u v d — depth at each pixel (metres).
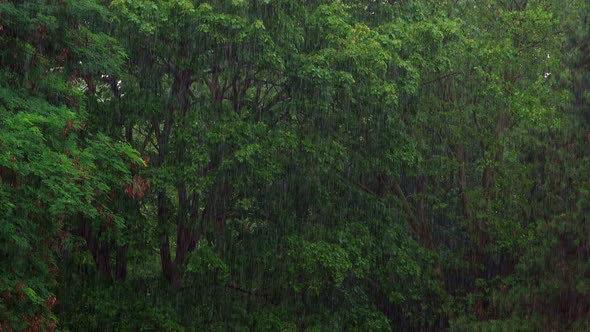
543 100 27.20
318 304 27.33
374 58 24.42
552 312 23.84
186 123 23.70
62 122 16.23
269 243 26.00
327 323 26.86
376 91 24.38
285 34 24.03
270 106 26.05
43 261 16.12
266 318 25.39
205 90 26.38
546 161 24.88
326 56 24.19
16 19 17.14
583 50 24.50
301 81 24.50
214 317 25.95
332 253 24.67
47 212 15.60
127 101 23.55
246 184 24.47
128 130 24.75
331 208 26.98
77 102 18.61
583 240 23.42
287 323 25.31
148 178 23.20
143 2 22.80
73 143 16.64
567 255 23.92
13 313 14.98
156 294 25.50
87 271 24.89
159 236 24.39
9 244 14.86
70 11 18.66
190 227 25.84
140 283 25.73
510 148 27.05
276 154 24.69
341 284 27.11
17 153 14.34
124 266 26.41
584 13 24.50
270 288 26.97
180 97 25.25
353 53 24.12
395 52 25.39
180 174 23.31
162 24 23.14
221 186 24.94
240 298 26.92
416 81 25.61
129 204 23.48
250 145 23.14
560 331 23.42
